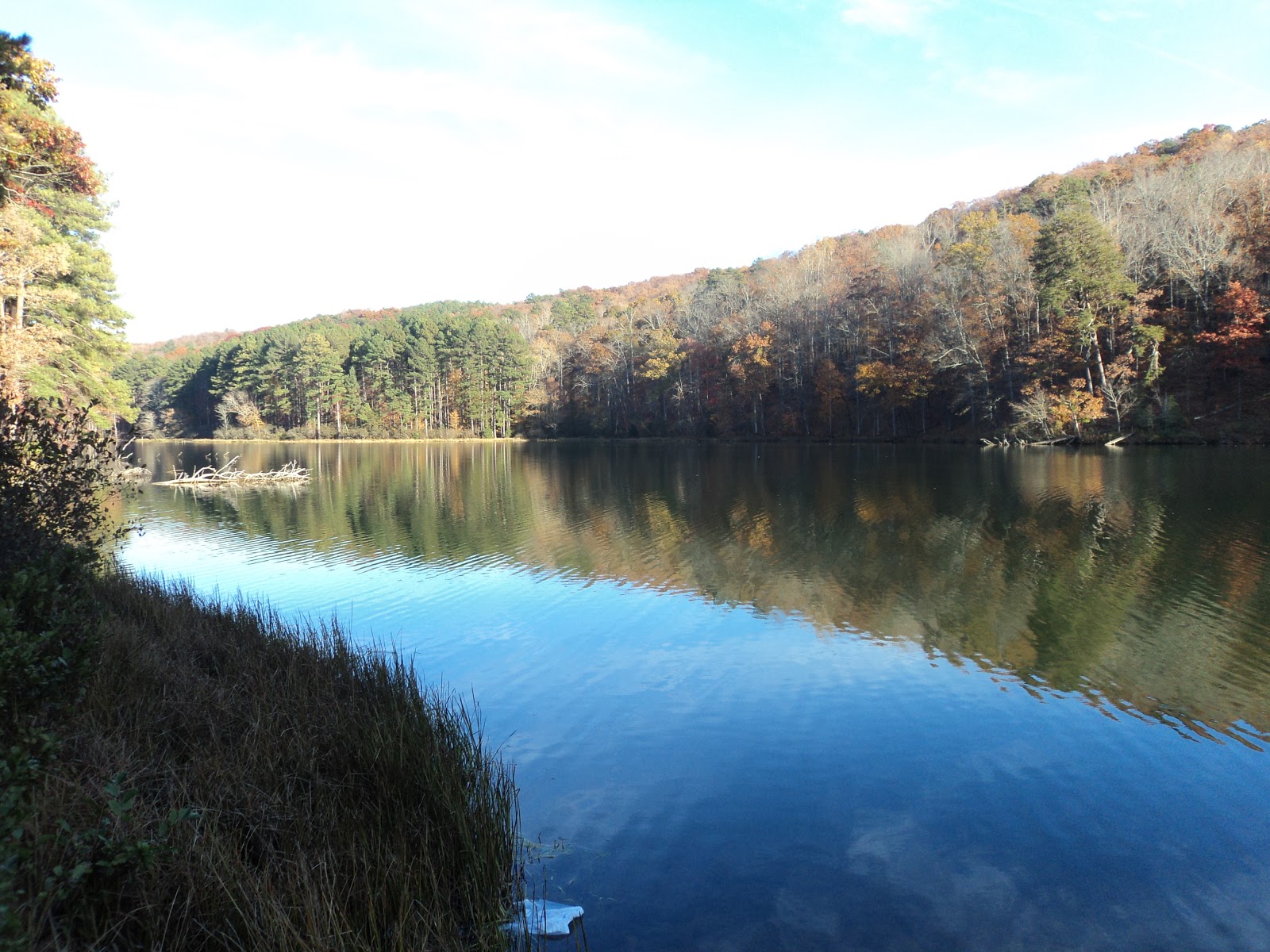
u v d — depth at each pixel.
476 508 28.30
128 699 6.40
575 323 108.06
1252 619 12.04
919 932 4.98
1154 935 4.99
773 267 93.44
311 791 5.41
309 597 14.92
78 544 9.06
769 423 69.25
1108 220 53.34
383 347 92.75
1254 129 68.50
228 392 95.94
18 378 24.73
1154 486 26.30
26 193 23.50
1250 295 41.72
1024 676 9.99
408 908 4.26
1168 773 7.34
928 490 28.11
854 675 10.12
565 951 4.69
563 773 7.35
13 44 14.75
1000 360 52.75
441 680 10.12
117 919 3.75
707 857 5.84
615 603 14.13
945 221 79.75
